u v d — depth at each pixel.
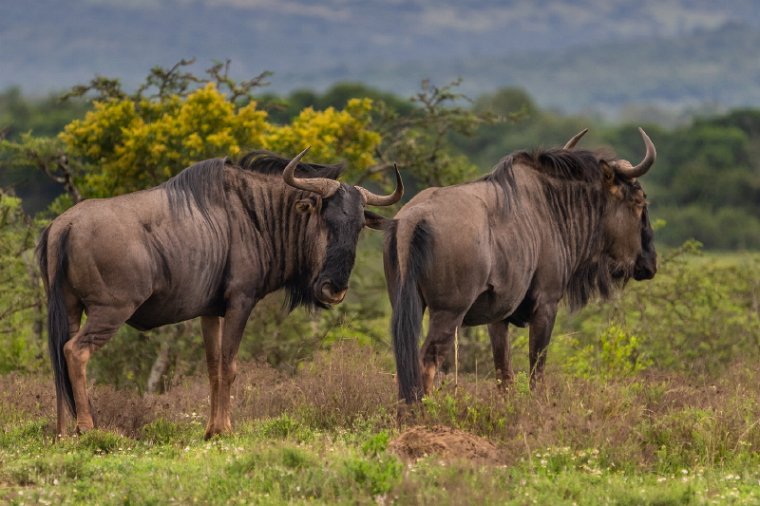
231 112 65.44
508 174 39.03
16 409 41.56
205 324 39.41
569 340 55.47
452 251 36.06
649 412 37.84
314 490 28.69
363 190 39.31
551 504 27.98
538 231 39.66
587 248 42.12
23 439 36.22
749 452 34.06
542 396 36.59
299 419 39.66
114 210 36.06
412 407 35.22
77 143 66.88
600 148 43.47
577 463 31.97
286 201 39.62
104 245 35.41
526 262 38.50
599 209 42.16
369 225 39.44
